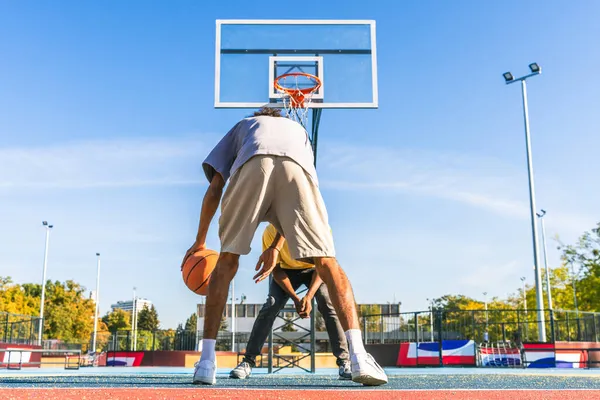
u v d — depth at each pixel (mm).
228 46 10727
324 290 4387
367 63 10633
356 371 2277
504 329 19172
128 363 21234
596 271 33312
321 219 2529
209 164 2760
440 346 15828
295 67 10617
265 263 3416
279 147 2539
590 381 3178
